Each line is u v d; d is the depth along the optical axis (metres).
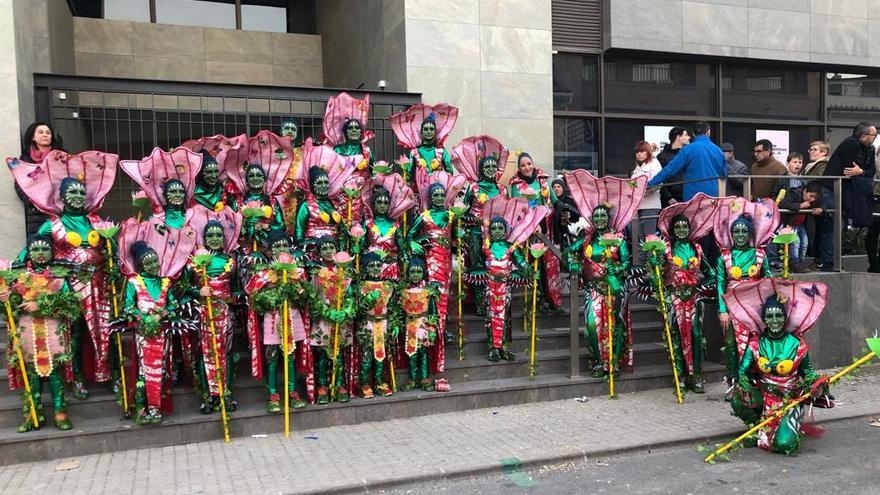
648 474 4.61
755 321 5.00
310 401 5.67
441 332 6.20
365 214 6.47
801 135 12.03
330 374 5.82
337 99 7.17
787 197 7.96
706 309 7.40
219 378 5.20
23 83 6.96
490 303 6.54
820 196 7.93
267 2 11.70
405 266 6.21
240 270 5.89
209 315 5.18
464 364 6.46
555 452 4.91
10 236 6.64
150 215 6.39
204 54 11.02
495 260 6.50
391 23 9.25
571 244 6.88
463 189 7.05
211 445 5.17
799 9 11.55
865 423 5.76
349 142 7.13
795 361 4.88
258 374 5.50
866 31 11.98
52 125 7.32
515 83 9.40
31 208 6.79
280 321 5.41
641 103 11.09
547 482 4.50
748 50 11.26
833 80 12.21
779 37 11.44
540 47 9.53
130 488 4.31
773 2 11.39
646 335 7.56
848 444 5.18
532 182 7.62
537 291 7.40
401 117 7.60
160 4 10.88
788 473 4.57
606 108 10.87
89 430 4.96
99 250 5.46
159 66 10.71
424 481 4.46
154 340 5.05
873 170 7.90
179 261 5.20
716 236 6.22
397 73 9.11
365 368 5.86
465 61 9.14
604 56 10.79
